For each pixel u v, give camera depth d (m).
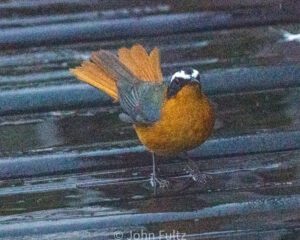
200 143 8.59
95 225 8.05
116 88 9.13
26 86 10.02
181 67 10.33
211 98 9.79
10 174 8.81
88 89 9.88
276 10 11.16
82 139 9.22
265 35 10.80
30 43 10.93
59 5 11.46
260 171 8.62
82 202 8.32
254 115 9.43
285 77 10.02
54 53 10.72
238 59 10.34
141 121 8.54
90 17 11.20
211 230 7.93
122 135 9.27
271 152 8.91
